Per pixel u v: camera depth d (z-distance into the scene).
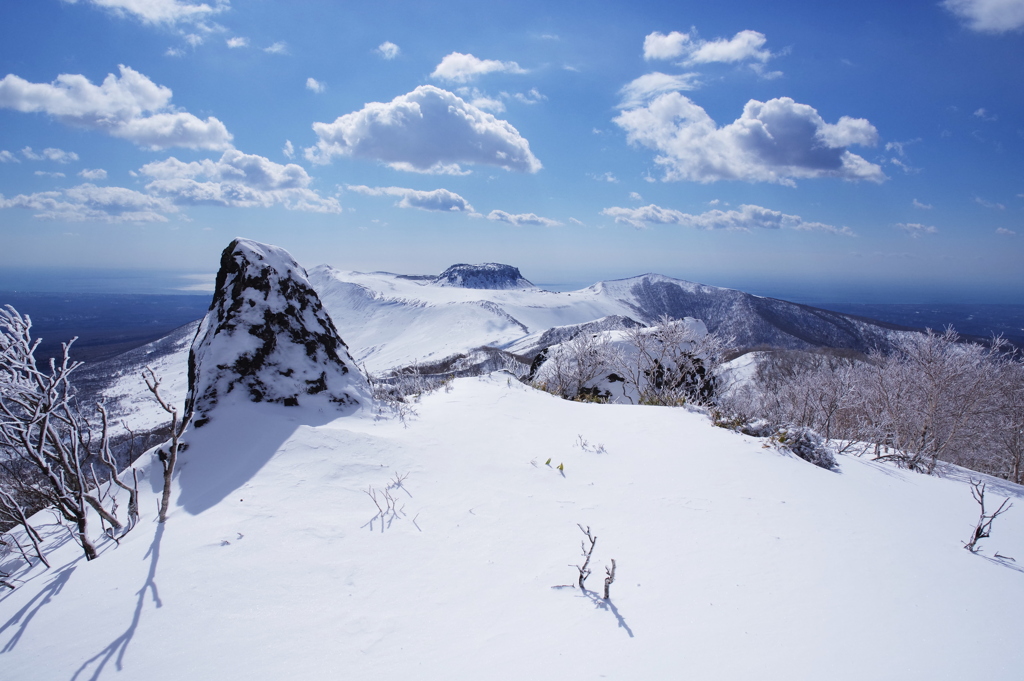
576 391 14.89
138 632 2.72
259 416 5.65
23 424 3.93
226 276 6.86
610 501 4.79
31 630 2.83
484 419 7.19
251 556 3.49
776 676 2.30
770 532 4.17
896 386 18.22
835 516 4.67
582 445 6.43
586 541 3.95
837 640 2.62
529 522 4.28
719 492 5.09
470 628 2.81
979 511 5.65
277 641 2.67
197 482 4.78
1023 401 17.66
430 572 3.44
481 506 4.56
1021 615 2.98
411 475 5.08
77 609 2.96
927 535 4.46
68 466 4.13
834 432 18.27
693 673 2.34
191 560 3.39
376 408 6.86
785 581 3.31
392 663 2.51
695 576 3.38
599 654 2.53
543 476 5.32
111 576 3.29
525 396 9.02
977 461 23.11
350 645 2.65
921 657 2.48
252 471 4.79
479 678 2.37
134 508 4.48
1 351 3.99
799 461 6.46
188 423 5.30
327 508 4.31
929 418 16.58
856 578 3.39
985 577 3.56
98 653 2.58
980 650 2.56
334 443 5.38
